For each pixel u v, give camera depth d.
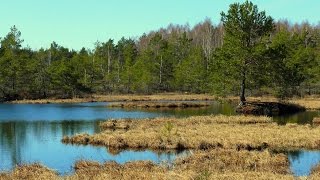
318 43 103.75
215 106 67.25
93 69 110.19
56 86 90.81
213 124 39.41
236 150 25.39
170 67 108.44
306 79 79.56
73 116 53.69
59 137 35.88
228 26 56.06
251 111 53.28
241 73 54.84
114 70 120.44
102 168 21.33
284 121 44.72
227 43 55.72
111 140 30.58
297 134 32.12
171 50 117.25
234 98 78.62
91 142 31.97
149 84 104.00
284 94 61.09
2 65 89.56
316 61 82.38
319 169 21.52
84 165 23.19
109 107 67.81
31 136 36.78
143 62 107.25
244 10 55.47
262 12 55.75
